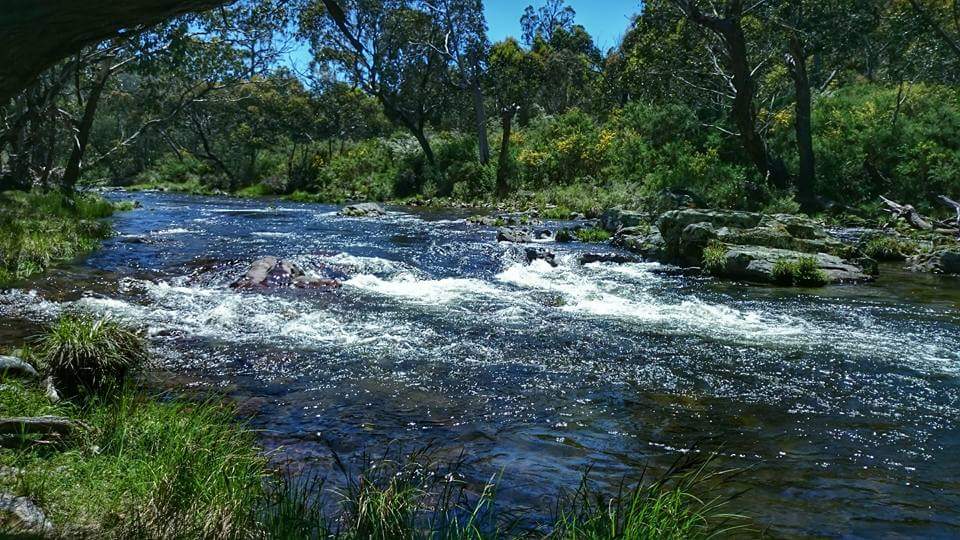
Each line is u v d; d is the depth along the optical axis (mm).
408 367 7223
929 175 23234
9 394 4957
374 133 57188
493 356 7668
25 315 8820
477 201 32219
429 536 3555
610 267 14039
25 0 1621
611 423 5762
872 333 8891
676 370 7254
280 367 7129
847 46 28172
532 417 5875
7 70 1687
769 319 9633
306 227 20766
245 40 28062
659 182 25672
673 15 28422
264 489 4137
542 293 11320
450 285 11938
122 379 6277
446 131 48188
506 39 42375
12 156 24734
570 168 33250
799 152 24844
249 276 11570
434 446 5203
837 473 4844
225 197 40375
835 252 14000
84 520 3510
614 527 3391
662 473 4781
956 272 13680
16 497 3510
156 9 1739
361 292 11125
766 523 4082
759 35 28016
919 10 25828
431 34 40031
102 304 9617
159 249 15086
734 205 23297
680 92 32281
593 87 48625
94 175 55594
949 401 6383
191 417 4992
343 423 5648
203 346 7766
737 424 5777
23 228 14070
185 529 3443
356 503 3777
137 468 4129
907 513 4266
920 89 29969
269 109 53531
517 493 4387
